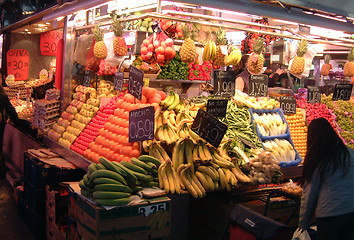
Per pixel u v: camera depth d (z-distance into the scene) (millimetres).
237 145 4184
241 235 2770
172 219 3791
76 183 3721
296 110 5465
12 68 8805
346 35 6523
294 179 4891
